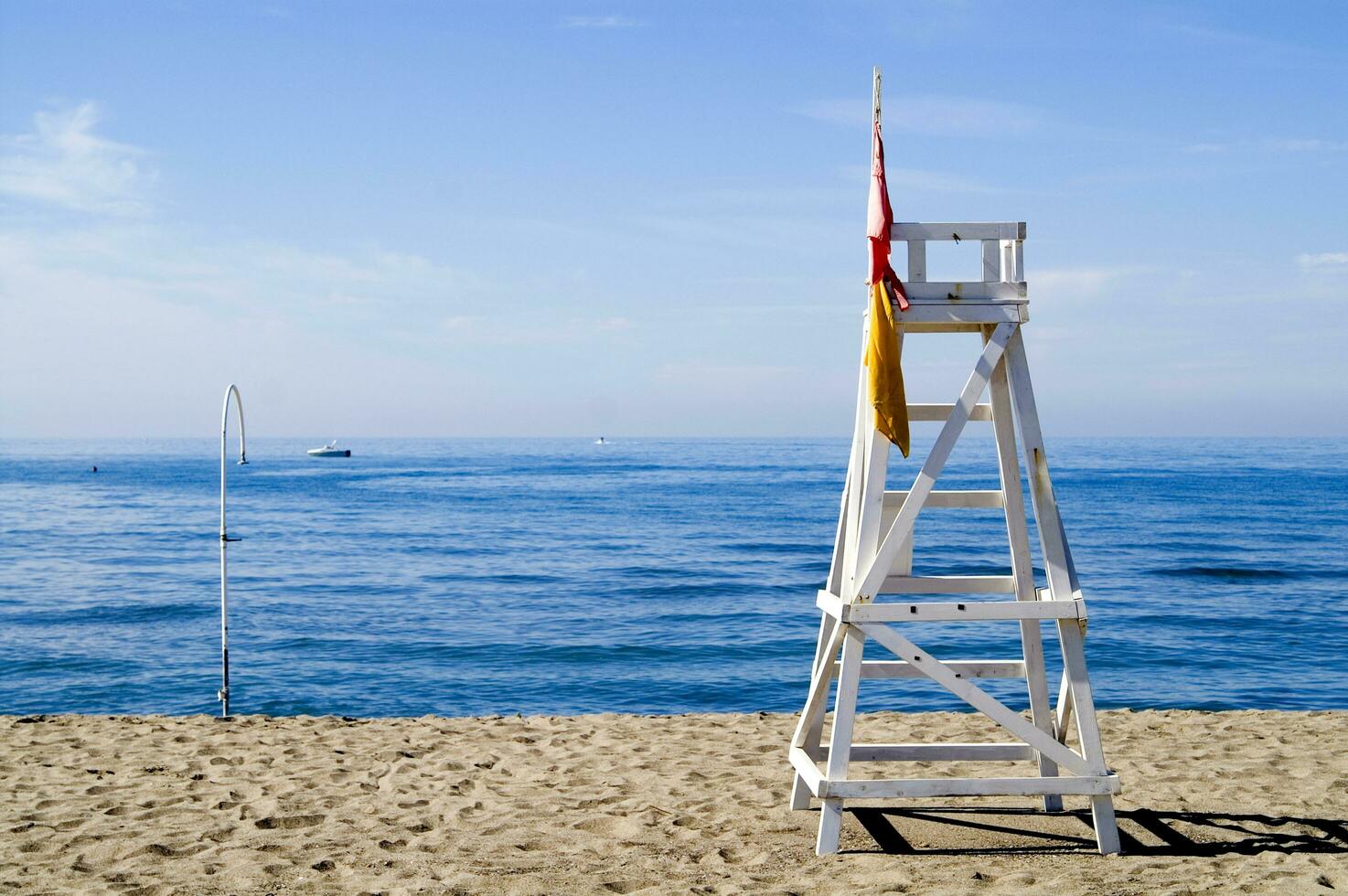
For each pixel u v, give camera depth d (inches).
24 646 802.2
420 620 929.5
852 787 213.8
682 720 385.1
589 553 1501.0
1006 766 309.4
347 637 842.8
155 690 658.8
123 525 1994.3
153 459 6988.2
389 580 1213.7
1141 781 287.3
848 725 215.2
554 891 196.9
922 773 303.1
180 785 281.6
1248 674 685.3
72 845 227.6
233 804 262.8
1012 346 220.5
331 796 270.8
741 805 262.4
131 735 348.5
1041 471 219.5
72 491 3230.8
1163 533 1718.8
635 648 797.2
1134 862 210.7
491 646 804.0
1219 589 1095.0
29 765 305.0
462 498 2805.1
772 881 200.8
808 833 236.1
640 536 1770.4
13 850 223.8
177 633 863.1
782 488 3257.9
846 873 205.0
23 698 639.8
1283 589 1096.8
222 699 407.2
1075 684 217.0
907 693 596.1
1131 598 1027.3
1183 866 206.8
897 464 4677.7
